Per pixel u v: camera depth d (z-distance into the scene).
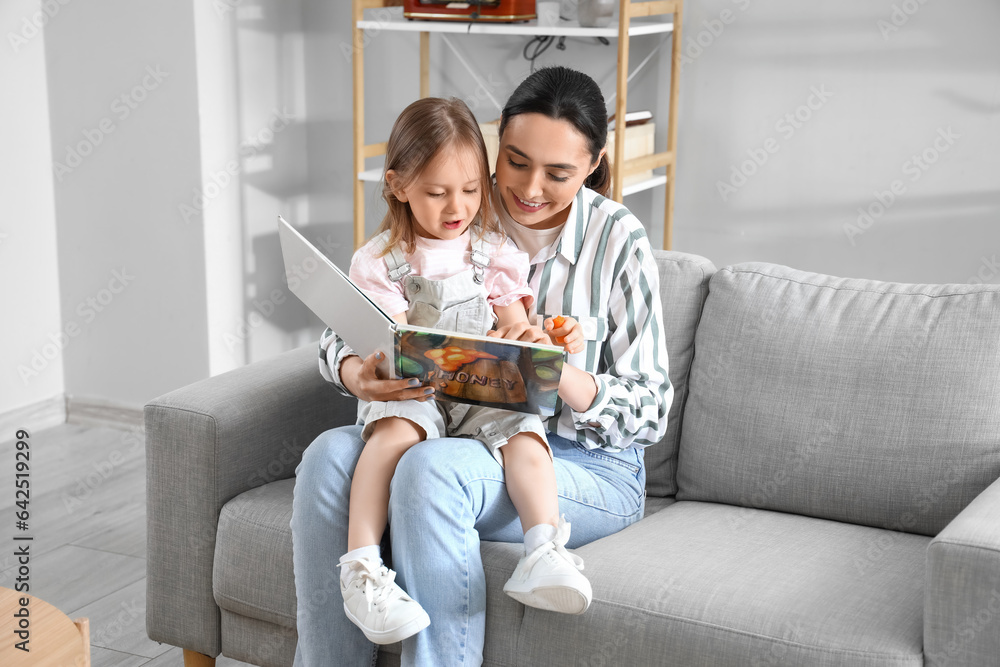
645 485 1.73
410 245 1.53
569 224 1.57
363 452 1.40
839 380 1.58
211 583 1.62
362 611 1.29
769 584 1.30
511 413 1.43
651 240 2.94
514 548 1.41
